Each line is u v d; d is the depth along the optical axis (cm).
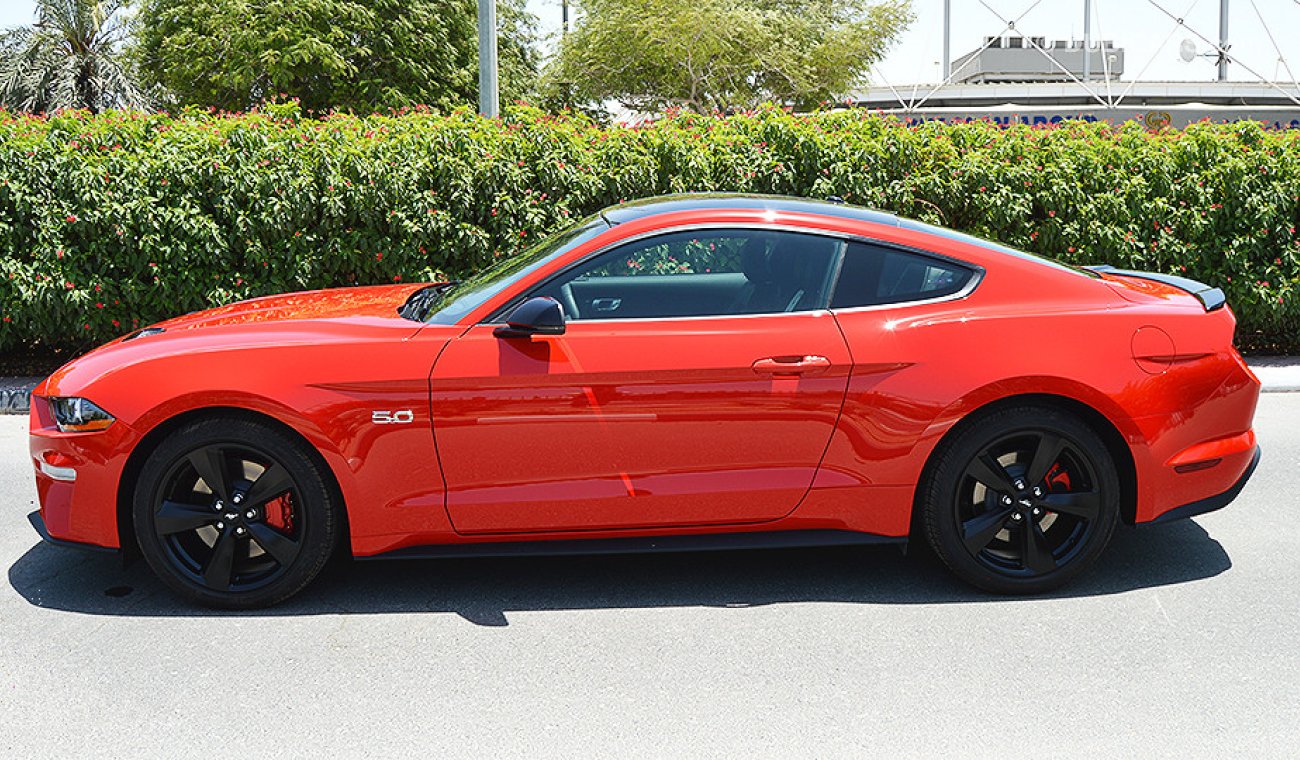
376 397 380
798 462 394
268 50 2847
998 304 402
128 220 837
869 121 952
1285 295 923
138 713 321
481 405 382
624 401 384
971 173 916
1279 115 3981
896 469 395
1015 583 407
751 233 403
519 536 397
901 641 370
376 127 913
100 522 392
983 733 305
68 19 3297
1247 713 316
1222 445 411
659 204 436
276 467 388
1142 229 940
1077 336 395
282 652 365
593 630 382
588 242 403
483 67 1188
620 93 3941
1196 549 464
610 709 322
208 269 869
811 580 430
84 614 399
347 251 877
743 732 307
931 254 408
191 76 3067
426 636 378
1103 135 964
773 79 3991
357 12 2967
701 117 963
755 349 387
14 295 830
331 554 399
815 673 345
